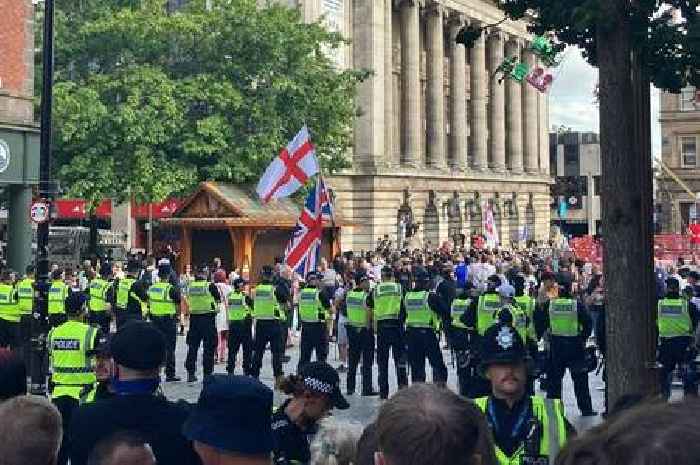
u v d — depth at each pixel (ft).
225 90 131.95
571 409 54.75
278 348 63.98
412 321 56.18
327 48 180.75
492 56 256.73
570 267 110.42
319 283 68.13
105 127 123.44
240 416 12.58
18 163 89.15
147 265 98.48
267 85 140.36
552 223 343.87
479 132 245.86
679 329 52.13
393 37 215.72
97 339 34.78
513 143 270.87
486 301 51.01
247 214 123.54
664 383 51.67
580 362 51.49
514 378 16.76
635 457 5.01
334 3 187.21
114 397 16.34
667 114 268.82
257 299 63.82
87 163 122.42
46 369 54.54
